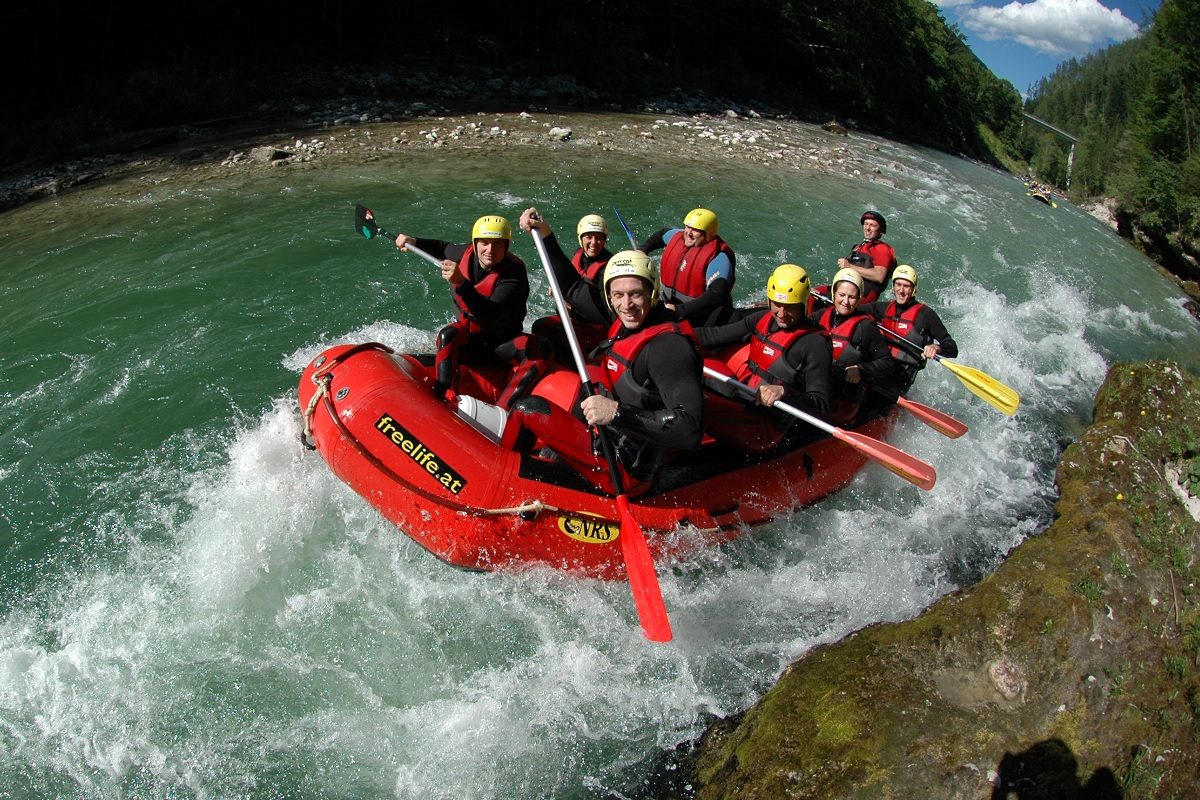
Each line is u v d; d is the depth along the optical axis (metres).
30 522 4.72
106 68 17.31
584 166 13.36
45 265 8.35
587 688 3.97
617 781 3.54
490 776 3.54
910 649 3.85
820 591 4.68
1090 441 5.84
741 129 19.34
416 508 4.31
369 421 4.42
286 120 15.31
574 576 4.40
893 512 5.48
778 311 4.95
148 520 4.75
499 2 22.02
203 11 18.45
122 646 4.02
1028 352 8.59
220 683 3.87
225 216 9.80
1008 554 5.07
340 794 3.45
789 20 27.45
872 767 3.29
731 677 4.07
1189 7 27.73
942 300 9.72
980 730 3.46
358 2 20.06
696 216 5.95
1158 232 23.61
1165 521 4.95
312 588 4.38
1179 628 4.20
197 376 6.16
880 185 15.84
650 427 3.67
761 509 4.89
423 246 5.59
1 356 6.45
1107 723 3.61
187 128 14.52
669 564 4.54
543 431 4.36
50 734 3.62
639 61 22.70
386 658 4.05
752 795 3.28
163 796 3.41
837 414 5.54
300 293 7.63
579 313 5.59
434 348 6.80
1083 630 3.98
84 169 12.55
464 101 18.02
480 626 4.24
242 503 4.83
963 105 35.97
